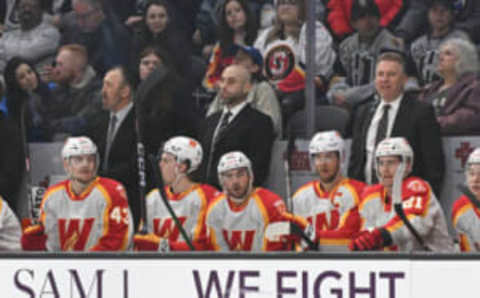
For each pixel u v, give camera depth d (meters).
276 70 19.42
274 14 19.41
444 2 18.33
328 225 17.53
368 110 18.38
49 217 17.53
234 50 19.59
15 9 20.77
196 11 19.84
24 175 20.31
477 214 16.08
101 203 17.33
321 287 13.49
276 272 13.59
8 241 18.06
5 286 14.30
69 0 20.47
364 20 18.86
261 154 18.59
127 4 20.20
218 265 13.75
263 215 16.86
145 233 16.17
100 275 14.04
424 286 13.21
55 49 20.61
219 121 18.94
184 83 19.75
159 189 15.86
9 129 20.20
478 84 18.22
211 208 17.20
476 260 13.04
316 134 17.73
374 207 16.16
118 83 19.88
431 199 15.53
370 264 13.34
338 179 17.59
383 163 15.90
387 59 18.06
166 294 13.89
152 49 19.98
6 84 20.77
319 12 19.14
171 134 19.50
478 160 16.16
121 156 19.56
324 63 19.19
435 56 18.47
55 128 20.47
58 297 14.16
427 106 17.97
